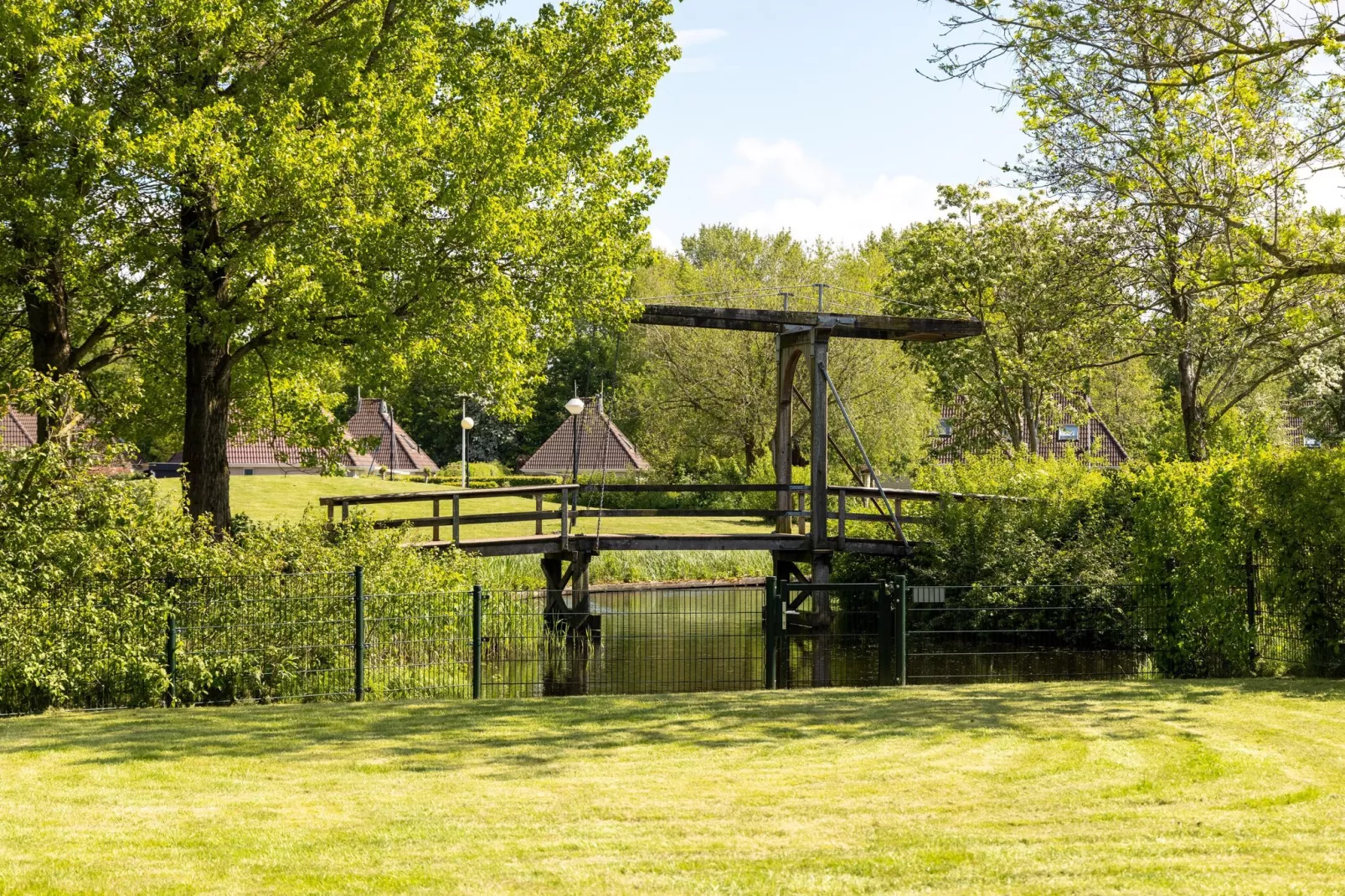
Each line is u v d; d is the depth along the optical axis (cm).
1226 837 584
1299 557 1260
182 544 1212
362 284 1523
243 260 1405
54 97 1317
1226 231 1345
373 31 1570
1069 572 1791
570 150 1903
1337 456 1252
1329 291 1430
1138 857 550
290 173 1367
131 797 707
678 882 524
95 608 1118
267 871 553
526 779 748
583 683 1430
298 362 1844
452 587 1455
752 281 4878
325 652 1248
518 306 1653
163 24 1472
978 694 1102
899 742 854
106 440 1310
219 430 1625
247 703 1187
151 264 1543
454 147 1557
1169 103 1355
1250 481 1309
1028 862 546
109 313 1644
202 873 552
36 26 1301
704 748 844
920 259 3159
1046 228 2781
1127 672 1519
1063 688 1136
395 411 1900
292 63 1562
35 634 1084
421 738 898
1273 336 1705
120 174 1439
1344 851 558
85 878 543
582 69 1956
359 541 1434
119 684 1115
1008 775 741
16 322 1764
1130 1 1169
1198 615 1350
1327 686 1121
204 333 1477
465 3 1861
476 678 1208
